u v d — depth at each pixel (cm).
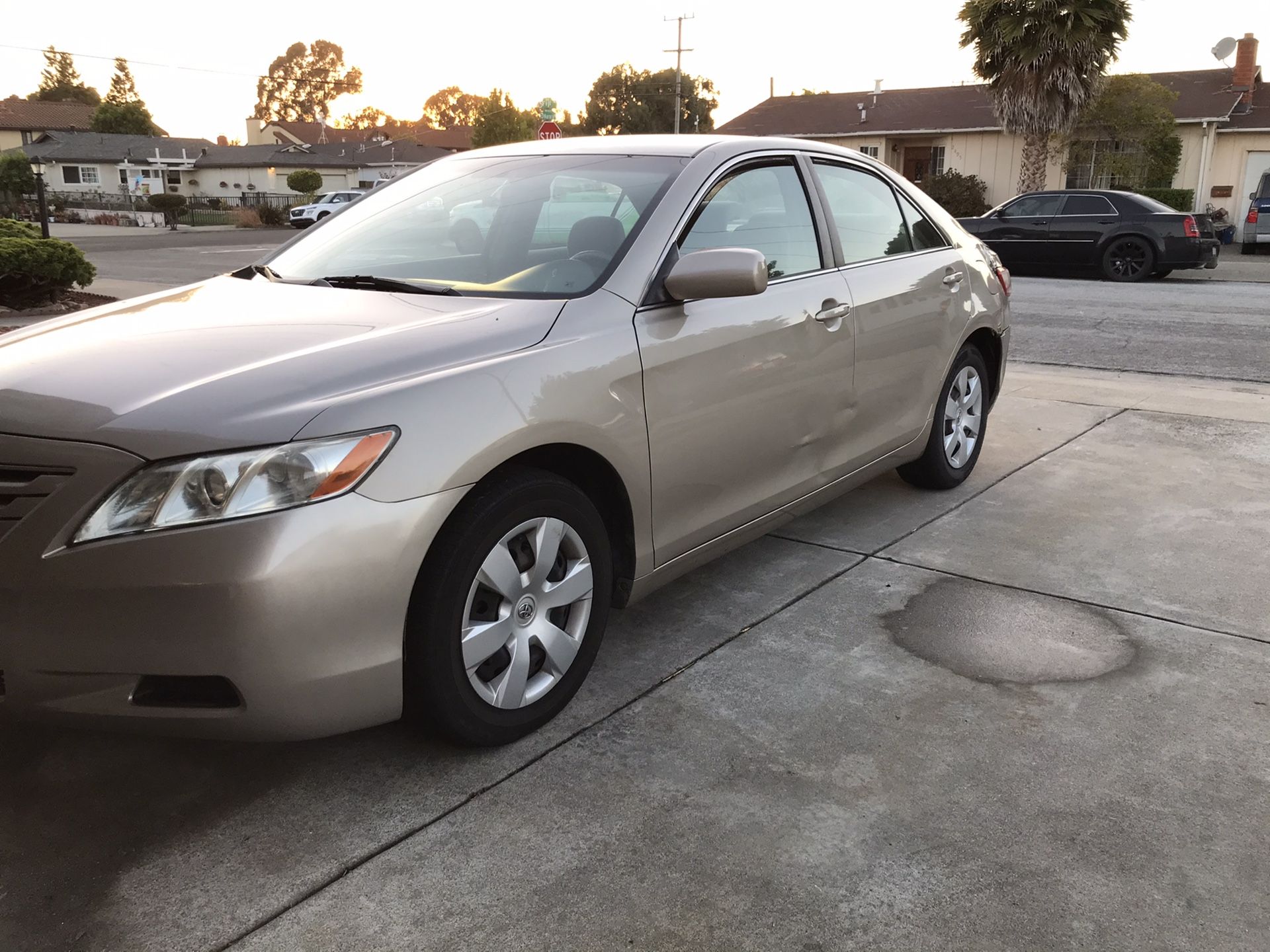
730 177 327
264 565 201
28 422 215
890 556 394
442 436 225
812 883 209
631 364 271
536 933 196
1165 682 293
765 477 333
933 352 423
